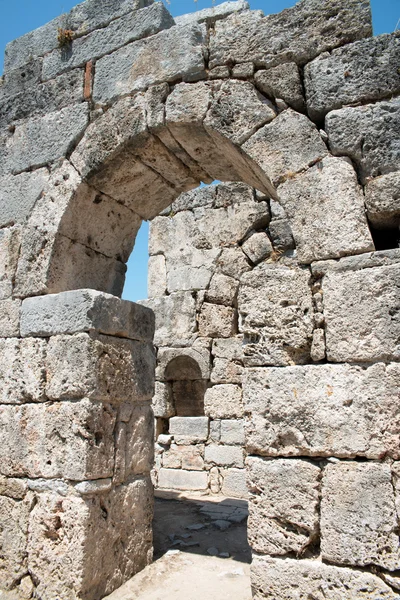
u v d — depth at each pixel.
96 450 4.25
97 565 4.10
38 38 5.76
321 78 4.06
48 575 4.10
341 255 3.73
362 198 3.78
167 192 5.68
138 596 4.16
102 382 4.40
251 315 3.90
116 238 5.69
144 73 4.83
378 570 3.26
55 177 5.10
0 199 5.48
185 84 4.60
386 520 3.26
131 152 4.87
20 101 5.62
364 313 3.53
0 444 4.66
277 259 4.22
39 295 4.89
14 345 4.80
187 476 8.80
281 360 3.75
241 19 4.56
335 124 3.93
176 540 5.61
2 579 4.37
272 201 9.40
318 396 3.56
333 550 3.35
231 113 4.34
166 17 5.05
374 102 3.92
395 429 3.32
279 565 3.50
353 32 4.06
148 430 5.07
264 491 3.62
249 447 3.73
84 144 5.00
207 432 8.86
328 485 3.44
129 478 4.71
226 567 4.78
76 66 5.35
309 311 3.74
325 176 3.88
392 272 3.50
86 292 4.43
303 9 4.27
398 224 3.78
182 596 4.13
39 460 4.38
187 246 9.78
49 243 4.93
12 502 4.48
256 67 4.37
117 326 4.68
